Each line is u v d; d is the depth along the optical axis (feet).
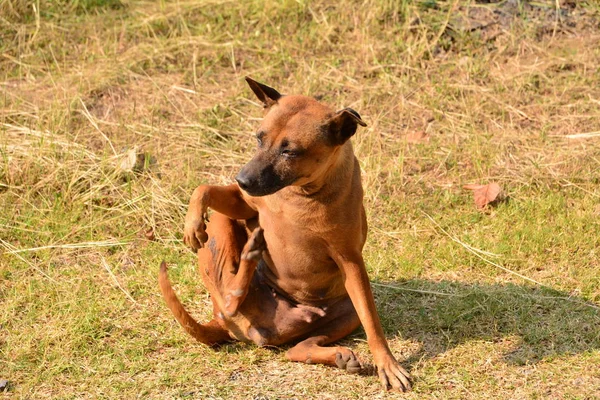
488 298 23.25
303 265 20.75
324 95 33.60
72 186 28.96
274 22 37.58
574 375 20.06
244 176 18.88
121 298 23.90
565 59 34.40
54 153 30.01
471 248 25.70
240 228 22.07
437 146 30.94
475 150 30.27
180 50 36.32
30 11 39.04
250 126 32.30
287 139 19.06
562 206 27.61
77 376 20.66
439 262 25.34
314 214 19.81
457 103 32.86
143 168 29.94
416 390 19.67
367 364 20.52
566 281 24.12
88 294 24.11
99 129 31.78
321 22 36.96
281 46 36.04
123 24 38.14
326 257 20.71
